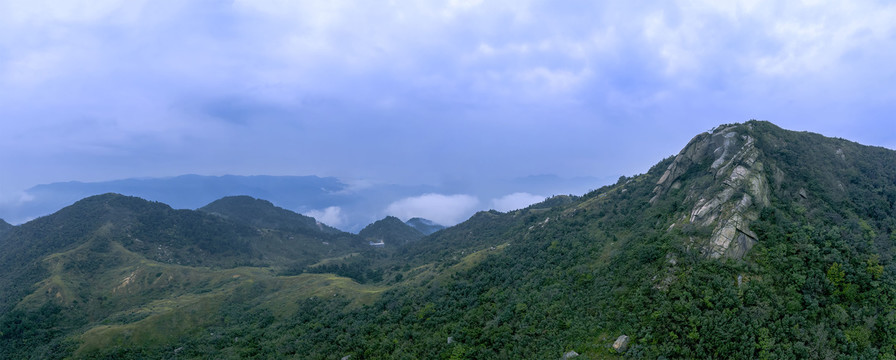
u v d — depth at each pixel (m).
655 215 93.44
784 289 58.50
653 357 54.28
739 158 85.75
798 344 50.12
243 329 122.06
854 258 61.84
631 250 79.69
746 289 58.06
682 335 54.94
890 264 61.84
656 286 64.12
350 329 102.88
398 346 87.69
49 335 136.50
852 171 93.50
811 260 62.25
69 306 154.38
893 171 95.94
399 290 124.50
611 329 62.41
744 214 70.06
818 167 91.00
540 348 66.50
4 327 133.00
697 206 76.94
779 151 92.88
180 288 180.75
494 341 74.44
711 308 56.69
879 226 75.81
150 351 112.75
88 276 183.12
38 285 163.38
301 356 96.19
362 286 156.75
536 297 82.88
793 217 73.38
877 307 56.31
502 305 88.44
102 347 109.69
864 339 51.97
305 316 122.38
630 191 129.75
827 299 57.25
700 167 100.25
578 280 81.88
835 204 79.88
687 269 63.78
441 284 115.88
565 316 71.50
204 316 133.50
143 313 142.62
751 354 50.41
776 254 63.47
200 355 108.44
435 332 88.12
